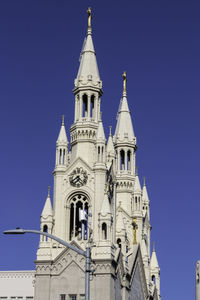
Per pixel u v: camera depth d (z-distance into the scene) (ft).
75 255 331.16
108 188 355.77
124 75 481.46
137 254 384.88
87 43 395.75
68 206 349.00
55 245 337.93
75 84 384.88
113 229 352.49
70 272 328.90
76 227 349.00
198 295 231.30
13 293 369.50
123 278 347.15
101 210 335.26
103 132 359.87
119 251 342.23
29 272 374.84
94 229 338.13
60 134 364.58
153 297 410.52
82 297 323.16
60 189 352.49
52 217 345.31
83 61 389.60
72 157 368.48
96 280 320.91
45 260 331.77
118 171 445.78
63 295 326.03
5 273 376.07
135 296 368.07
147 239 447.83
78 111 377.50
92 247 329.31
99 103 381.40
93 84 379.96
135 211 422.41
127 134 457.68
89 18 406.41
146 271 401.90
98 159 353.72
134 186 430.20
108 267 322.55
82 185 350.02
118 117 470.80
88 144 365.61
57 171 355.77
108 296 316.40
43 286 327.88
